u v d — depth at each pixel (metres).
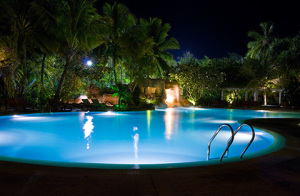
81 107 17.22
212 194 2.45
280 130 7.11
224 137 7.67
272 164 3.45
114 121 12.00
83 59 20.80
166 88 27.52
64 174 2.89
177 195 2.41
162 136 7.91
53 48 18.48
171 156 5.41
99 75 20.86
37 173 2.90
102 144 6.63
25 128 9.44
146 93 25.77
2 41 15.66
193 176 2.91
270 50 33.41
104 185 2.61
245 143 6.70
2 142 6.80
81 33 18.05
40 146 6.32
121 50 21.88
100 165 3.25
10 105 14.54
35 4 16.19
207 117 14.86
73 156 5.36
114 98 21.78
